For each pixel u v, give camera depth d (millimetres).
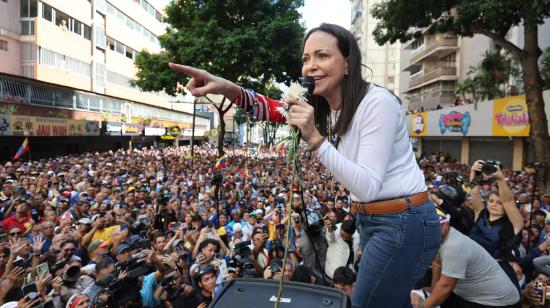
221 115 23891
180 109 58031
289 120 1411
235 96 1855
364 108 1555
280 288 1289
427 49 42250
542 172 15102
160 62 23109
